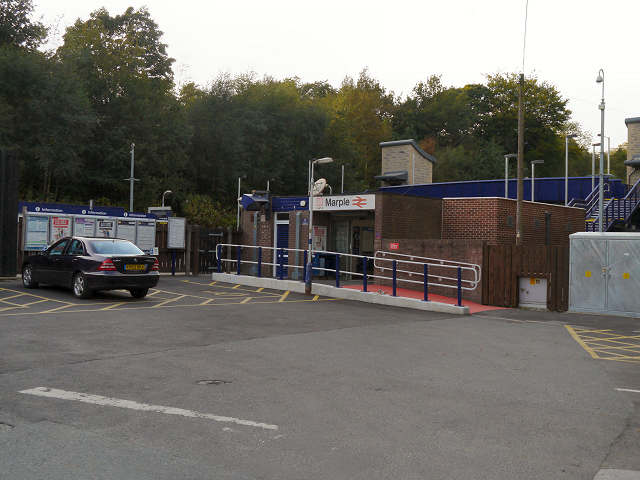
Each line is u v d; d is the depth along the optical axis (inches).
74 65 1636.3
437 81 3036.4
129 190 1745.8
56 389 253.0
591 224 1125.1
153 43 2222.0
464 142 2810.0
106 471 166.9
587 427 221.8
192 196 1819.6
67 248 613.0
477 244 700.7
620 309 611.2
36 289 649.6
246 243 1014.4
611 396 273.4
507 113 2755.9
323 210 881.5
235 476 165.6
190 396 247.9
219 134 1984.5
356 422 219.6
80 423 208.8
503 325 529.0
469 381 295.7
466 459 183.9
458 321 544.7
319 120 2272.4
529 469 176.7
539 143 2755.9
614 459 187.0
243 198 955.3
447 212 910.4
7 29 1589.6
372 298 667.4
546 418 232.5
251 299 644.7
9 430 199.8
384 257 797.2
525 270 666.8
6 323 426.3
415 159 1563.7
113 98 1756.9
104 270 565.9
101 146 1689.2
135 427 205.9
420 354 366.6
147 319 469.7
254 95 2191.2
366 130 2795.3
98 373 284.7
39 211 801.6
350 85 2960.1
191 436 198.1
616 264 615.5
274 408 234.4
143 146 1733.5
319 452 186.5
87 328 416.2
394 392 267.3
